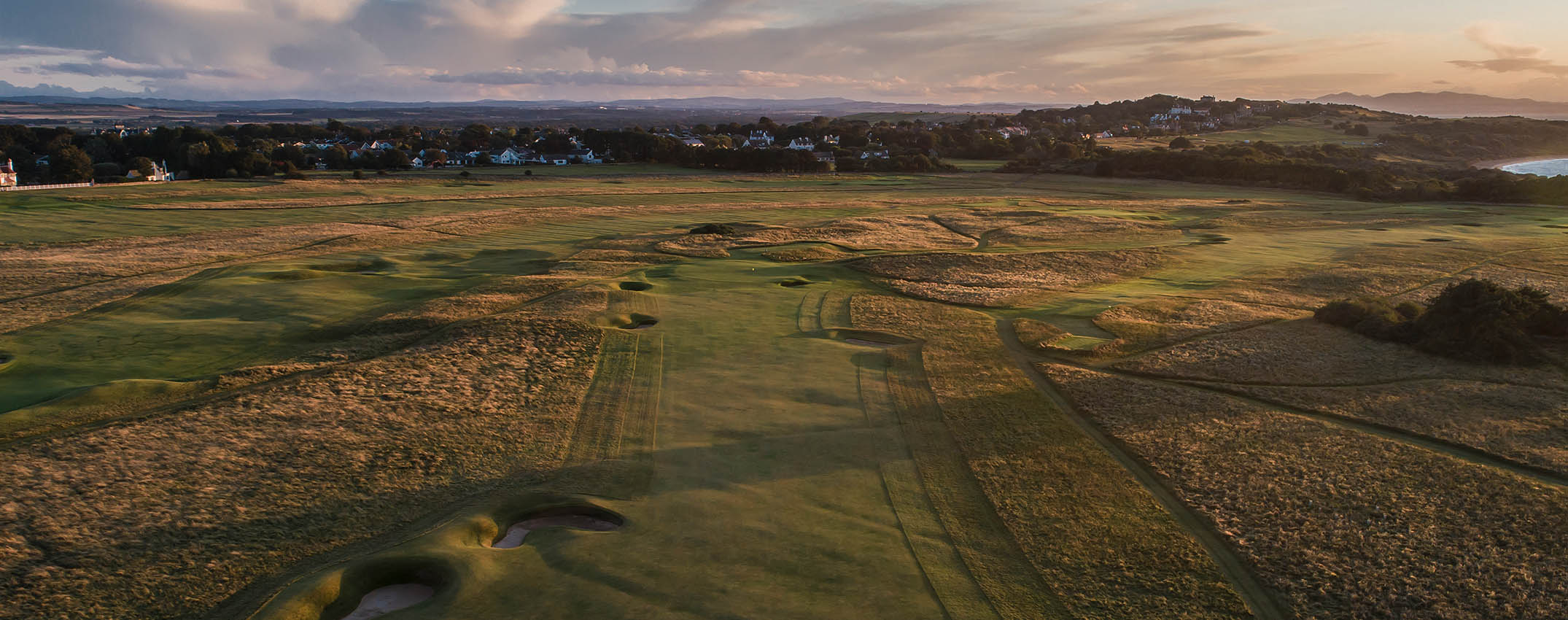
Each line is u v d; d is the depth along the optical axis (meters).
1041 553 18.28
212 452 23.16
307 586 16.67
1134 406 28.03
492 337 35.31
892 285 49.50
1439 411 27.53
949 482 21.84
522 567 17.52
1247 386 30.59
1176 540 18.89
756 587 16.69
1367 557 18.11
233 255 58.59
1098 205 97.25
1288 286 50.19
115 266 53.25
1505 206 94.00
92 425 25.39
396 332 36.72
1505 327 33.59
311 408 26.62
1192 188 119.00
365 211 84.44
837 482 21.80
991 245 67.56
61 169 109.31
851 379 30.69
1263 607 16.44
